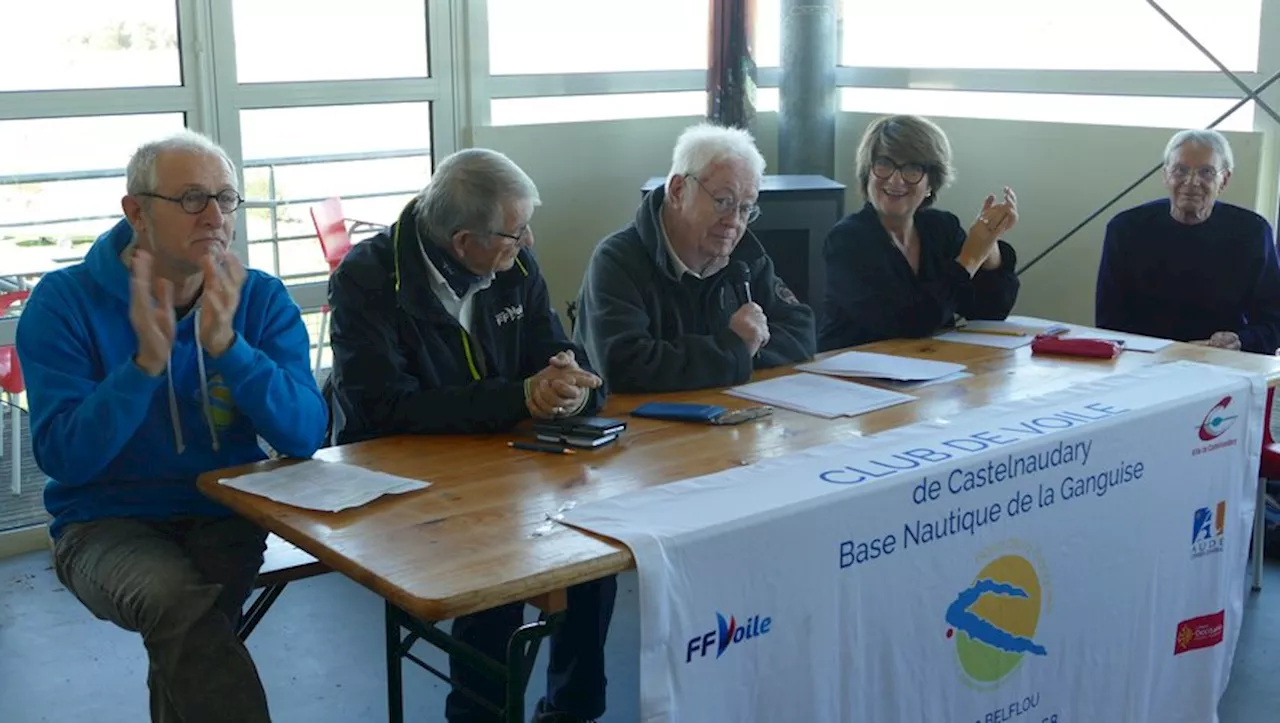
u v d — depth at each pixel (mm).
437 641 2053
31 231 3801
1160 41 4375
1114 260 3889
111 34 3852
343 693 3035
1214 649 2791
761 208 4508
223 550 2291
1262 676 3092
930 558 2191
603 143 4883
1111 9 4480
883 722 2188
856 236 3336
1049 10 4637
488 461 2264
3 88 3697
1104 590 2520
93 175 3875
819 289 4621
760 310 2824
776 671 2008
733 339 2771
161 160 2176
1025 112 4770
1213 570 2750
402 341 2482
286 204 4309
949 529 2209
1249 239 3758
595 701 2588
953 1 4895
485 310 2578
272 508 2025
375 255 2477
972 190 4914
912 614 2188
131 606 2062
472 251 2439
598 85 4957
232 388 2203
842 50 5285
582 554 1803
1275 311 3758
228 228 2230
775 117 5281
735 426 2461
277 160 4254
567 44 4883
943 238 3436
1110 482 2477
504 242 2424
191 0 3967
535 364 2670
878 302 3277
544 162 4754
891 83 5098
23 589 3652
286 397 2236
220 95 4070
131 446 2285
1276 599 3502
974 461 2217
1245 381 2732
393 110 4492
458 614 1679
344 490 2082
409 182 4586
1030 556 2361
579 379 2396
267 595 2391
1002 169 4793
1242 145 4117
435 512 1995
